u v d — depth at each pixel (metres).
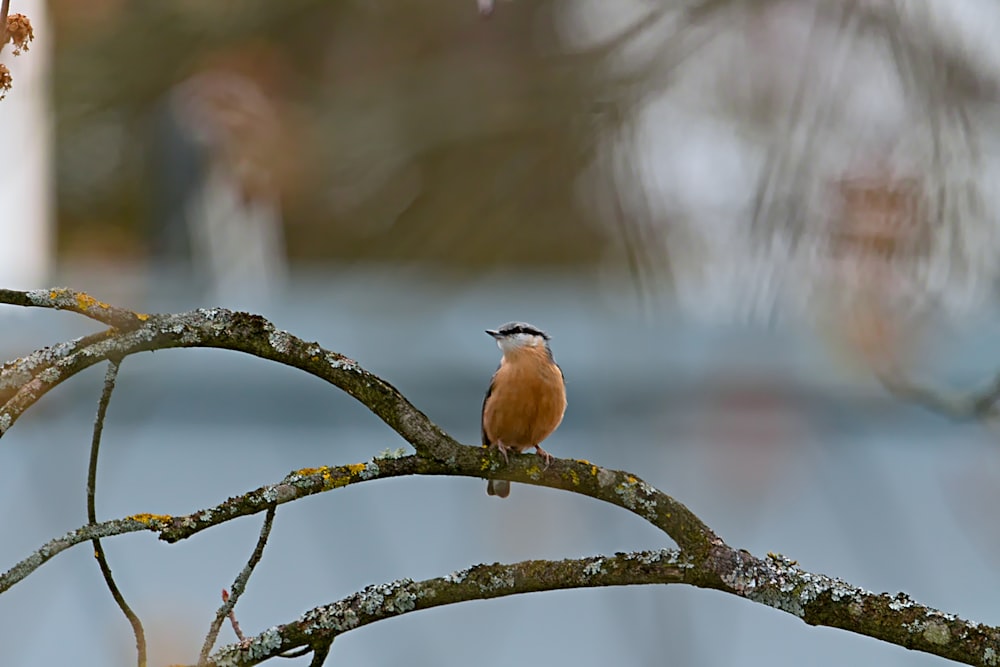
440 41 14.70
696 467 10.91
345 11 15.30
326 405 12.84
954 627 5.31
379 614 5.36
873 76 11.05
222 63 15.18
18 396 4.99
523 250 13.01
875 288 9.86
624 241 11.43
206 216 16.17
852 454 11.67
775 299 10.17
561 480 5.59
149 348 5.23
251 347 5.39
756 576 5.45
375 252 13.65
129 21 14.52
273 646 5.33
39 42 13.20
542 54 12.78
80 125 15.33
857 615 5.38
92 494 5.20
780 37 11.95
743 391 11.49
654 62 11.77
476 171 12.93
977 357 12.03
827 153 10.53
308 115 15.17
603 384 12.17
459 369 13.03
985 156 10.98
